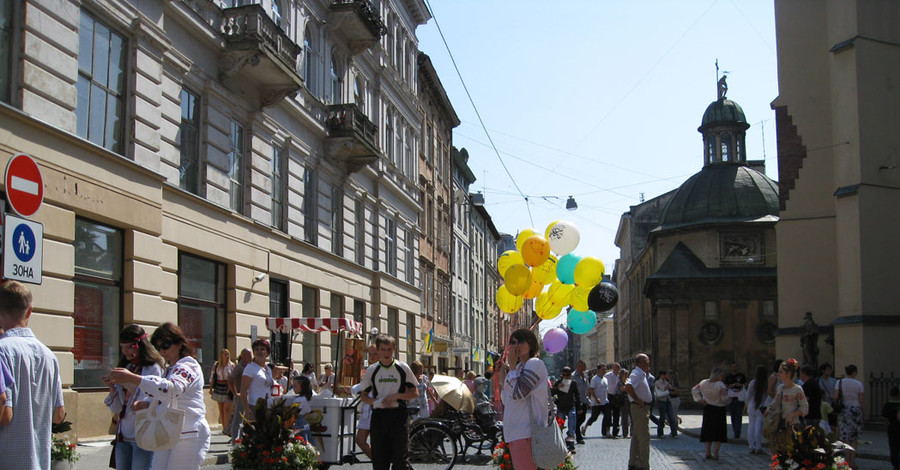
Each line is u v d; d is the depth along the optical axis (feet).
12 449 16.52
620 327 347.77
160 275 56.44
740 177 198.29
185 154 62.08
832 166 101.71
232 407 59.47
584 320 44.47
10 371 16.52
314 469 33.60
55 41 45.96
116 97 53.06
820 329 99.25
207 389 64.18
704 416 56.65
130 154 53.83
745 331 181.78
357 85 105.29
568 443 38.52
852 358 83.76
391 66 117.08
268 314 74.38
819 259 101.40
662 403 79.82
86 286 49.42
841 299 87.04
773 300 181.78
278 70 69.21
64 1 46.83
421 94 145.28
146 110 55.42
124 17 52.95
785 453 32.94
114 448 25.34
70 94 47.16
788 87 104.22
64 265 45.98
